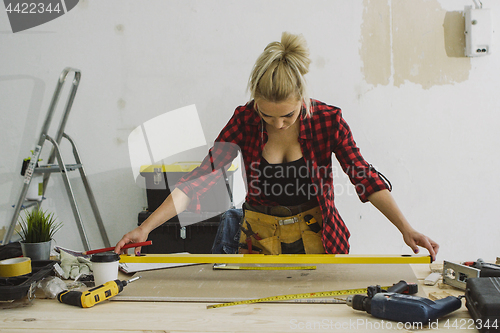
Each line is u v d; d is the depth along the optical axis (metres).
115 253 1.15
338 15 2.70
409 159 2.77
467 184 2.77
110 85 2.79
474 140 2.74
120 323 0.88
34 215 1.37
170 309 0.96
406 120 2.75
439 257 2.81
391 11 2.68
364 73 2.73
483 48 2.60
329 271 1.23
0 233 2.67
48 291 1.05
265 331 0.83
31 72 2.79
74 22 2.76
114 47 2.77
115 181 2.83
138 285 1.13
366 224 2.80
